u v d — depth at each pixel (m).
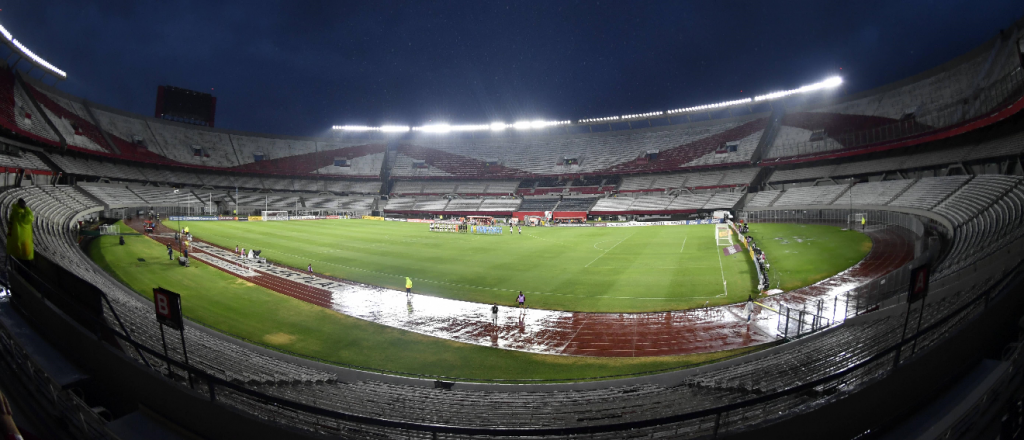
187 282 28.58
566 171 96.06
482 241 52.97
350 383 14.20
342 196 101.75
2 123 50.62
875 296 20.28
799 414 5.49
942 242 31.91
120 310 14.89
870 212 51.41
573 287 28.70
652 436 7.96
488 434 5.74
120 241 40.66
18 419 6.63
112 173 74.50
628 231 62.66
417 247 47.28
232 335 19.67
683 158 86.62
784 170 74.56
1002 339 8.69
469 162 108.25
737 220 66.00
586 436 8.18
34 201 40.41
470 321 22.30
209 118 97.62
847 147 65.06
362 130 108.94
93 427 6.23
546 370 16.55
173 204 75.12
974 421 6.57
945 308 11.26
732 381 11.52
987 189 35.19
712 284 27.95
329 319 22.42
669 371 15.76
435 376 16.05
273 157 101.50
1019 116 43.53
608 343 19.14
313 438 5.53
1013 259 12.06
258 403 9.10
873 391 6.08
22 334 9.31
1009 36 50.31
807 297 24.08
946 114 54.75
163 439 6.36
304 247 45.72
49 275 9.77
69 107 74.38
